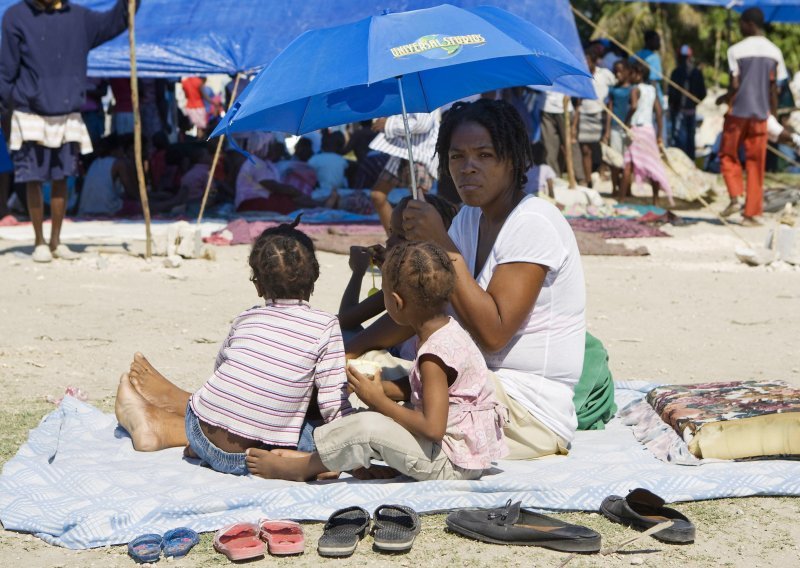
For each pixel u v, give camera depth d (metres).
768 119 13.89
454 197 9.70
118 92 15.52
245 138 14.69
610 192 17.84
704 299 9.09
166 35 13.01
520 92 14.98
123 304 8.50
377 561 3.61
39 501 4.11
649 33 17.86
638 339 7.48
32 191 10.34
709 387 5.30
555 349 4.55
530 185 14.92
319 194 15.41
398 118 8.92
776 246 11.16
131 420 4.84
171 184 15.57
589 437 5.02
